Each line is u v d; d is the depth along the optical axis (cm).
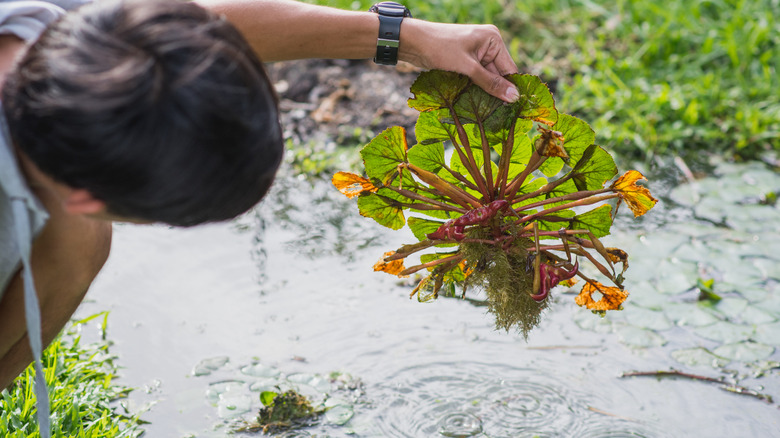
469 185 144
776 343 242
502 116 137
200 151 83
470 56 134
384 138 135
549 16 441
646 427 210
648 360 237
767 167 345
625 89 382
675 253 287
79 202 88
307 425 211
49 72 80
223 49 84
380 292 270
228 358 237
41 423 110
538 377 230
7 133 91
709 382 227
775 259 283
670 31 416
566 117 136
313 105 380
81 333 244
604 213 141
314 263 284
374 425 211
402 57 139
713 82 390
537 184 147
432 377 230
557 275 136
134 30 82
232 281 273
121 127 79
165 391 222
